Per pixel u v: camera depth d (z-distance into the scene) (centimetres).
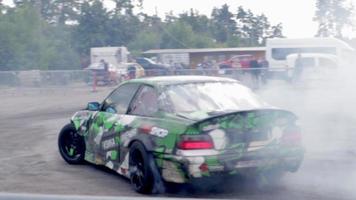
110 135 855
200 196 763
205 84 829
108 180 874
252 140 738
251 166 736
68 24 7694
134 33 8175
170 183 760
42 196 252
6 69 5050
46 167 982
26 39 5388
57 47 5903
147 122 780
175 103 779
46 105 2308
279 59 3684
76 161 988
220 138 722
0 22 5144
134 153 786
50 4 7788
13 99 2684
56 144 1241
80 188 823
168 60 5944
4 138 1370
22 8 5600
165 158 734
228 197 761
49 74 2955
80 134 955
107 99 908
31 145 1245
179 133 720
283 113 756
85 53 7300
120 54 5081
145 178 757
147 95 821
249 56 4831
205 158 711
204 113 754
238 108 784
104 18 7569
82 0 7544
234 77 2288
